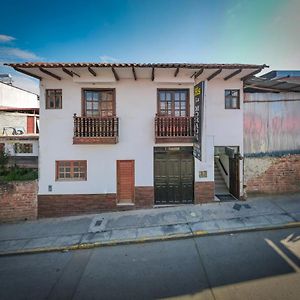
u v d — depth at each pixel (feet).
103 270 17.16
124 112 30.14
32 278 16.55
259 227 22.76
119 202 30.71
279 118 31.35
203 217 26.30
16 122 52.90
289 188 31.63
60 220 28.53
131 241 21.77
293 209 26.76
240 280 14.93
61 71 27.02
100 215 29.25
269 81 28.84
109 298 13.92
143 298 13.78
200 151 24.99
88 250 20.84
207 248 19.65
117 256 19.30
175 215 27.45
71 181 29.96
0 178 29.58
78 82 29.07
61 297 14.29
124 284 15.24
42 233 24.71
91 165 30.07
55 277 16.55
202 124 24.73
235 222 24.35
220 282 14.84
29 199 29.19
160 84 29.96
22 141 33.73
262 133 31.07
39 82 29.60
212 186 30.78
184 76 29.04
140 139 30.25
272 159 31.27
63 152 29.86
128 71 27.35
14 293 14.83
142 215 28.19
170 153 31.07
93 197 30.12
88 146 29.99
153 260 18.21
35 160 33.55
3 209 28.55
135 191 30.42
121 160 30.35
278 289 13.94
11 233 25.02
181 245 20.59
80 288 15.07
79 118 28.86
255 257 17.62
